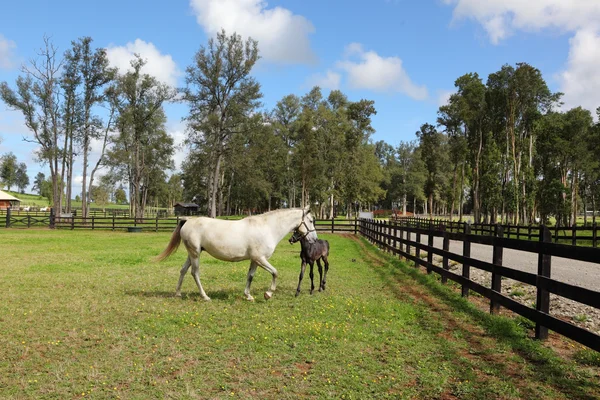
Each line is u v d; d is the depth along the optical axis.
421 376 4.40
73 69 40.56
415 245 12.03
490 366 4.63
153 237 26.09
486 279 10.31
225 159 49.41
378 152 114.19
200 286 8.14
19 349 5.18
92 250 17.84
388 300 8.06
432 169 70.06
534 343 5.23
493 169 49.56
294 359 4.91
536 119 48.12
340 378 4.35
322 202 68.50
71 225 33.72
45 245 19.92
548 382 4.18
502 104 47.88
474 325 6.30
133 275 11.09
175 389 4.09
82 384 4.19
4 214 53.88
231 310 7.21
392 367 4.66
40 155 40.22
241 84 44.06
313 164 60.12
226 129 45.19
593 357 4.72
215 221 8.10
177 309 7.25
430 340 5.61
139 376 4.39
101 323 6.38
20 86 38.53
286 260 14.57
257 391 4.07
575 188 55.84
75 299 8.02
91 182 44.34
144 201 63.53
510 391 3.97
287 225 8.23
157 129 53.25
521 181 47.12
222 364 4.74
